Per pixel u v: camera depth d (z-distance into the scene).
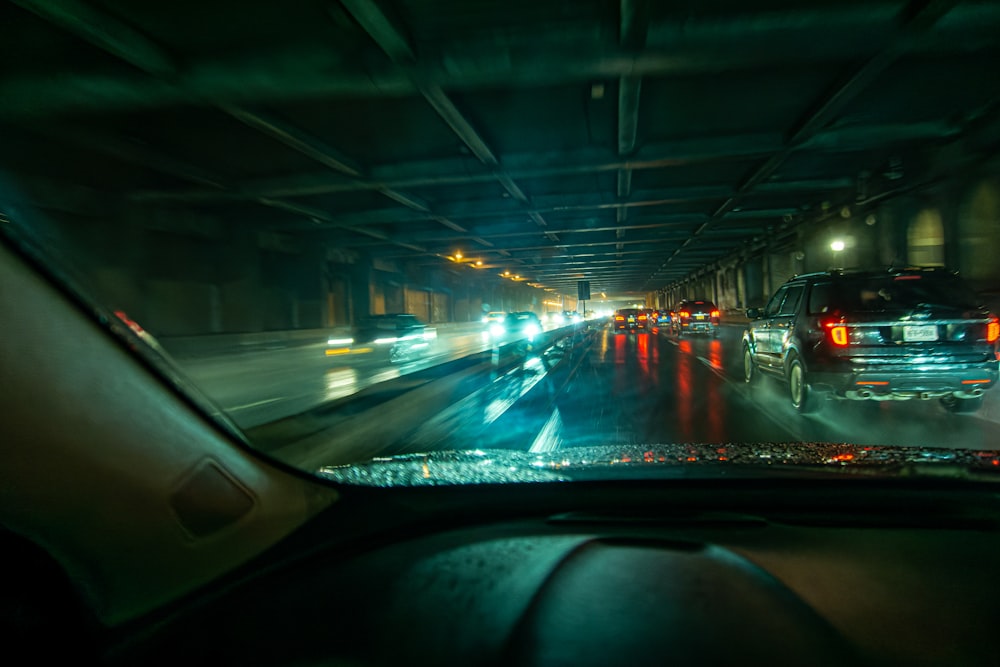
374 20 10.75
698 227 35.81
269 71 12.84
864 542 2.34
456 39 11.98
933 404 10.23
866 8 11.02
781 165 22.00
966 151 17.81
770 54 12.41
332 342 27.11
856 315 8.27
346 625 1.80
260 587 1.98
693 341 31.44
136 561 1.62
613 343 30.97
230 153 19.62
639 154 19.75
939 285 8.52
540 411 9.84
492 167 20.77
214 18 11.22
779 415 9.34
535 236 37.72
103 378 1.59
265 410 12.20
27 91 13.41
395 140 18.72
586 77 13.32
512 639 1.70
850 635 1.73
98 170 20.73
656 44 11.96
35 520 1.44
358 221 30.73
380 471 3.01
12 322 1.43
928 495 2.72
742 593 1.92
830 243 30.70
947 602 1.91
